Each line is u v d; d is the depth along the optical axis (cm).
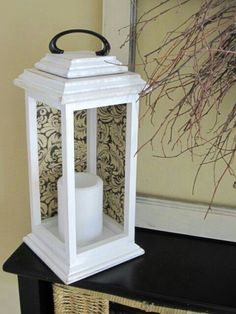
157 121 86
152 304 75
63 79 67
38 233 86
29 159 83
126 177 79
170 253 86
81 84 67
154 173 90
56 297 81
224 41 63
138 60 83
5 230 110
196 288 76
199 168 81
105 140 87
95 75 70
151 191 92
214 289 76
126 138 77
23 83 75
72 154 70
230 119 68
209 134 84
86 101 67
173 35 80
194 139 81
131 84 71
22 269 80
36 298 84
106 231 87
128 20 81
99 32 87
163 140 87
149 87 68
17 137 101
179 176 89
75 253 76
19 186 105
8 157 103
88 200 81
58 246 80
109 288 76
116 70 72
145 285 76
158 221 93
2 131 101
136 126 75
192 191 90
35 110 80
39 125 82
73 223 74
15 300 118
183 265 82
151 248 87
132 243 84
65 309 82
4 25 91
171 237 92
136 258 84
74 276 76
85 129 88
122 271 80
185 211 90
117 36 83
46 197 88
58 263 78
